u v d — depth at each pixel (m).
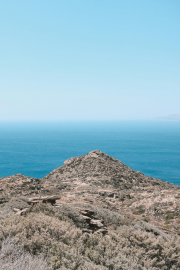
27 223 9.65
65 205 15.81
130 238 11.63
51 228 9.77
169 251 10.70
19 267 6.70
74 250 8.69
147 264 9.50
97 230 14.35
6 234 8.60
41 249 8.43
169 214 29.14
